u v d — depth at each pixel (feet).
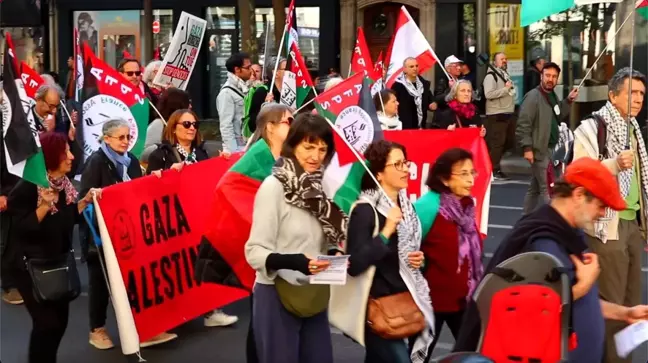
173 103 26.61
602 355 13.92
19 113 18.24
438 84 63.67
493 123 52.01
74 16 84.17
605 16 57.21
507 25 67.36
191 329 24.62
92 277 22.98
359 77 18.92
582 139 19.52
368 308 15.71
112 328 25.23
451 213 16.71
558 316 11.68
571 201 12.96
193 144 24.12
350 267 15.29
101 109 26.09
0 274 19.20
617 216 18.58
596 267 12.85
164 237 22.56
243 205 17.85
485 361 11.37
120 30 83.20
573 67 59.77
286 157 15.46
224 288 24.29
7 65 18.47
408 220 16.10
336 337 23.91
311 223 15.37
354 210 15.57
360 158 15.98
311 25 77.71
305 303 15.38
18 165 18.04
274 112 18.07
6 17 84.12
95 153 22.26
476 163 24.68
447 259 16.66
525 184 49.96
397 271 15.79
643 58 49.26
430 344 17.29
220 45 80.79
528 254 11.96
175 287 22.91
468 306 12.28
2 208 19.57
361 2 76.43
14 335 24.22
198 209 23.39
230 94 32.27
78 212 19.92
